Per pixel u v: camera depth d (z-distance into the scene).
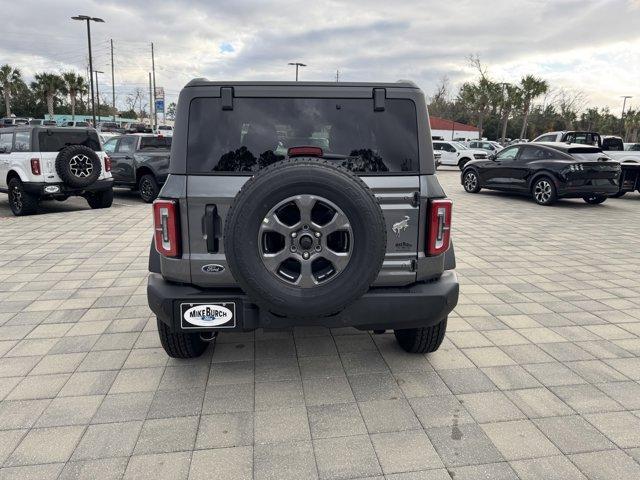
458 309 4.98
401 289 3.20
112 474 2.58
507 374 3.63
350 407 3.19
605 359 3.89
